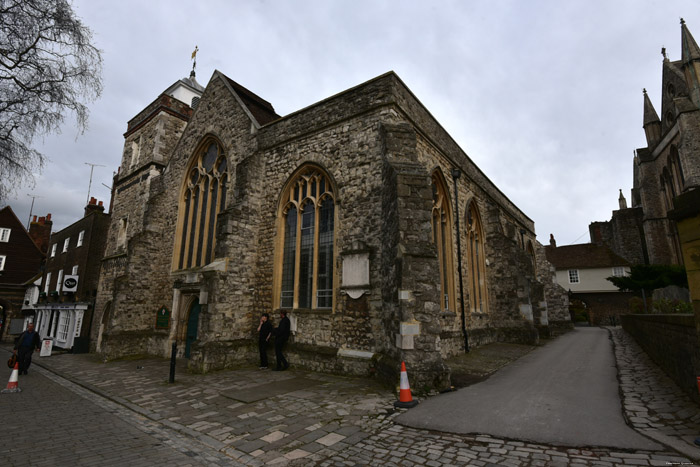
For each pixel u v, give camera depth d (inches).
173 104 786.8
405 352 299.0
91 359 620.4
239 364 452.1
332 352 394.6
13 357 406.0
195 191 627.5
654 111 1403.8
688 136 1090.7
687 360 240.7
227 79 647.8
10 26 341.1
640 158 1393.9
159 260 643.5
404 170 349.7
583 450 178.2
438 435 207.9
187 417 259.4
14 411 288.0
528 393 283.7
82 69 379.2
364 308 383.2
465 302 564.1
